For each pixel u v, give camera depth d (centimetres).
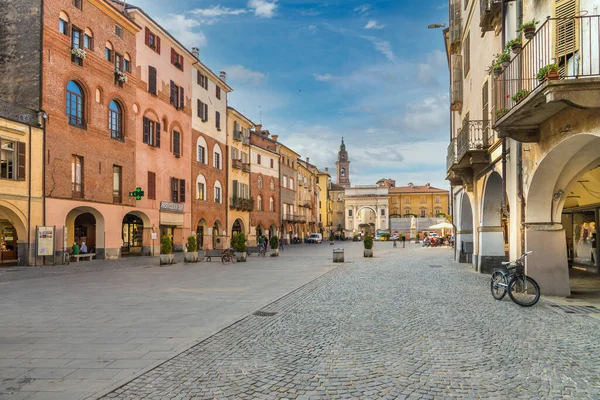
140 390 491
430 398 468
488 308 991
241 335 748
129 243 3406
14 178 2150
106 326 816
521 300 1042
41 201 2278
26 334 752
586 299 1094
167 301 1115
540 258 1146
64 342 698
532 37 958
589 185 1544
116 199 2919
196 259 2608
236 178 4966
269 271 1991
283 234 6544
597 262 1708
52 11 2383
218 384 509
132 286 1434
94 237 3097
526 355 621
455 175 2106
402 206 11181
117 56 2948
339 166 12912
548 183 1104
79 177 2578
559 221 1152
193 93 4047
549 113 951
